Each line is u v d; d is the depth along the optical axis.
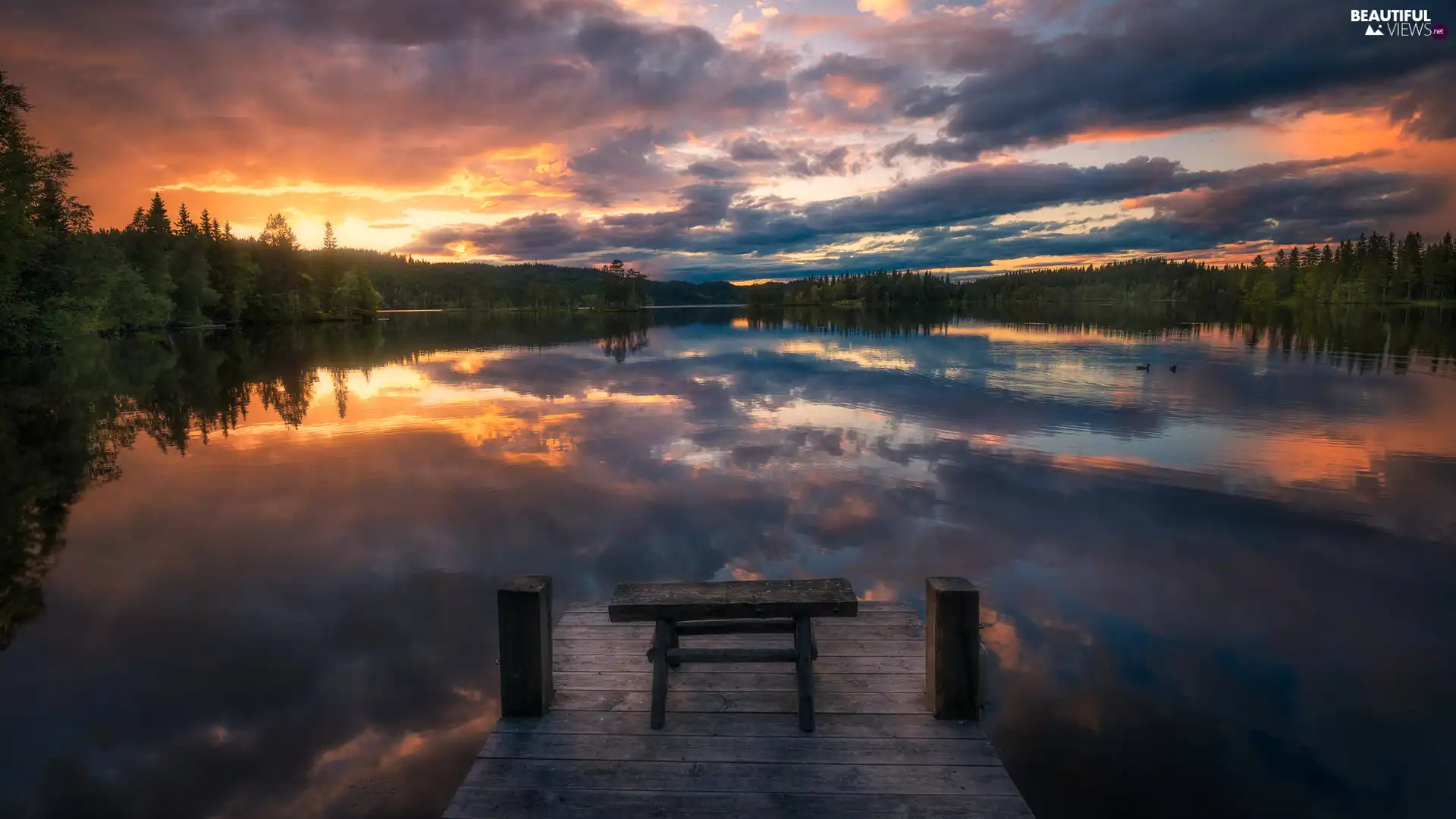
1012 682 5.38
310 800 4.20
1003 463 12.44
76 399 22.41
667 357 36.78
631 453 13.55
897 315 103.88
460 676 5.61
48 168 36.38
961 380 24.47
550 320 102.56
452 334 64.88
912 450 13.47
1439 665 5.57
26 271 35.91
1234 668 5.58
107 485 11.78
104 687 5.49
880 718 4.15
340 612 6.80
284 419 18.28
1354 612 6.53
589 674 4.72
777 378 26.17
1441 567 7.55
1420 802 4.10
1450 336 44.12
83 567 8.06
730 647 5.12
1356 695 5.18
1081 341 43.56
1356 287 110.12
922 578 7.35
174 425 17.69
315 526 9.46
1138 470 11.84
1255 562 7.76
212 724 5.00
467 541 8.74
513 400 21.33
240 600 7.11
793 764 3.73
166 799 4.21
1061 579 7.32
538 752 3.85
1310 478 11.29
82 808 4.14
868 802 3.44
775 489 10.85
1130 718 4.91
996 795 3.48
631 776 3.65
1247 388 21.77
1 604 7.04
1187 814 4.03
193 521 9.72
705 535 8.81
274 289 83.44
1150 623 6.34
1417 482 10.98
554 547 8.48
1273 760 4.48
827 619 5.61
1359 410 17.67
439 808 4.14
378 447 14.57
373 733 4.88
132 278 50.28
